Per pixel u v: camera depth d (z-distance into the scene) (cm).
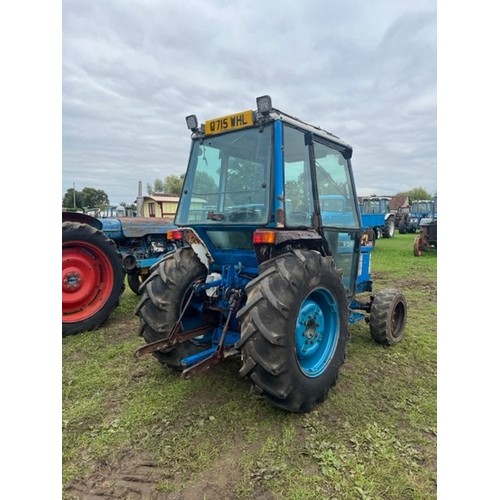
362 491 196
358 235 398
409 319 510
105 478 209
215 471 212
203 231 327
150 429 252
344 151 376
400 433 246
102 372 342
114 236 616
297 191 302
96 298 486
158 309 312
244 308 246
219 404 281
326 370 280
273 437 241
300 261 264
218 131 305
